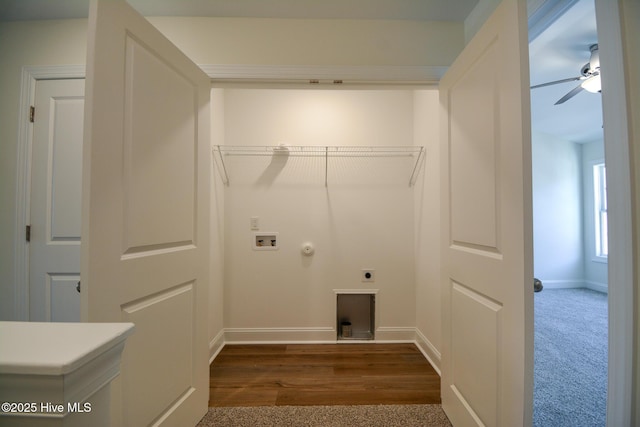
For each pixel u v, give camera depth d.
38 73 1.45
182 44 1.48
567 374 1.70
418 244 2.18
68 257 1.42
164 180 1.10
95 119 0.83
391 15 1.47
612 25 0.74
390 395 1.53
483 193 1.03
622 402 0.71
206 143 1.39
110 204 0.88
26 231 1.41
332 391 1.57
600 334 2.31
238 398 1.50
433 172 1.88
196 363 1.29
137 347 0.97
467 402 1.15
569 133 3.77
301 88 1.55
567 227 3.97
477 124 1.07
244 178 2.25
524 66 0.83
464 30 1.52
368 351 2.06
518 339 0.84
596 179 3.87
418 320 2.18
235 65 1.47
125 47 0.93
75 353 0.43
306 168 2.28
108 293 0.86
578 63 2.17
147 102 1.02
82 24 1.47
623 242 0.72
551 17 1.06
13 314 1.40
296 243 2.25
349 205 2.28
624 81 0.72
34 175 1.43
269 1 1.38
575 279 3.96
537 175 3.97
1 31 1.48
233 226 2.24
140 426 0.98
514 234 0.86
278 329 2.22
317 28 1.49
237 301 2.22
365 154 2.29
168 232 1.12
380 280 2.25
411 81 1.49
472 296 1.11
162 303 1.09
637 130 0.71
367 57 1.49
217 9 1.43
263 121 2.28
